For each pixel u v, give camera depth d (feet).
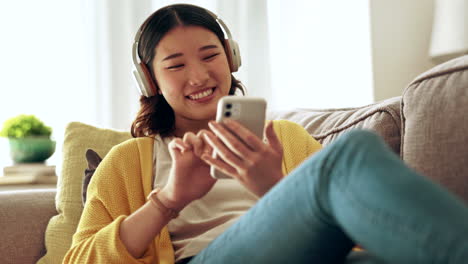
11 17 8.13
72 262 3.49
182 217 3.89
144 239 3.34
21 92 8.15
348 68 9.42
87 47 8.24
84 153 5.24
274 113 5.78
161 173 4.09
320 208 2.19
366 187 1.97
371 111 4.13
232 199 3.92
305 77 9.30
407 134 3.40
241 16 8.79
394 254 1.85
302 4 9.29
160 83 4.04
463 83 3.20
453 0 8.21
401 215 1.83
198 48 3.88
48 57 8.23
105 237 3.37
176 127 4.28
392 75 9.67
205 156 3.02
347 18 9.43
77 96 8.25
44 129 7.59
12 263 4.69
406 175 1.92
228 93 4.26
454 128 3.11
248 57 8.79
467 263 1.63
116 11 8.25
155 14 4.03
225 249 2.61
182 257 3.66
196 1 8.67
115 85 8.20
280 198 2.38
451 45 8.23
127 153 4.17
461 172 3.01
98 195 3.93
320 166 2.19
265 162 2.93
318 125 4.79
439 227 1.73
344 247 2.38
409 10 9.73
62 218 4.88
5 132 7.41
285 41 9.22
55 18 8.25
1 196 5.00
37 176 7.34
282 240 2.35
